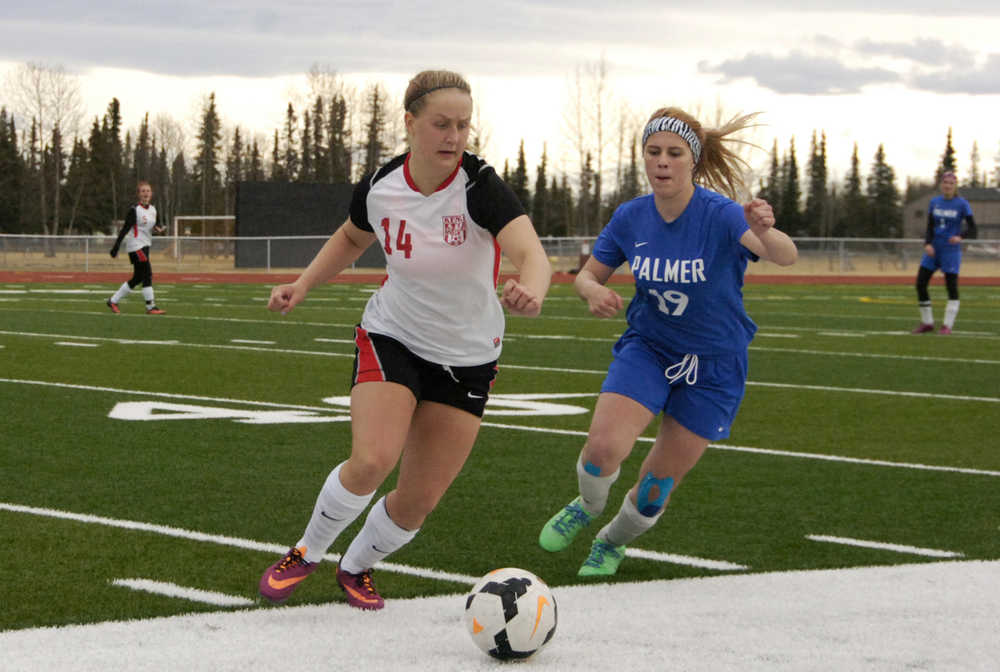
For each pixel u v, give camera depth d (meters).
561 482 14.88
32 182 196.38
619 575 10.76
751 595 9.98
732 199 11.23
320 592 9.98
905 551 11.70
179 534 11.91
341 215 97.25
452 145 8.66
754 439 18.44
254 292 64.06
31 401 21.47
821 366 29.19
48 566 10.62
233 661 8.01
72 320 41.88
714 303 10.73
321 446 17.17
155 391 23.08
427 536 12.09
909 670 7.98
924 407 22.12
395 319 9.27
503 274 74.62
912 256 99.56
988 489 14.84
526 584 8.12
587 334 38.53
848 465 16.36
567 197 171.50
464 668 7.93
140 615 9.16
